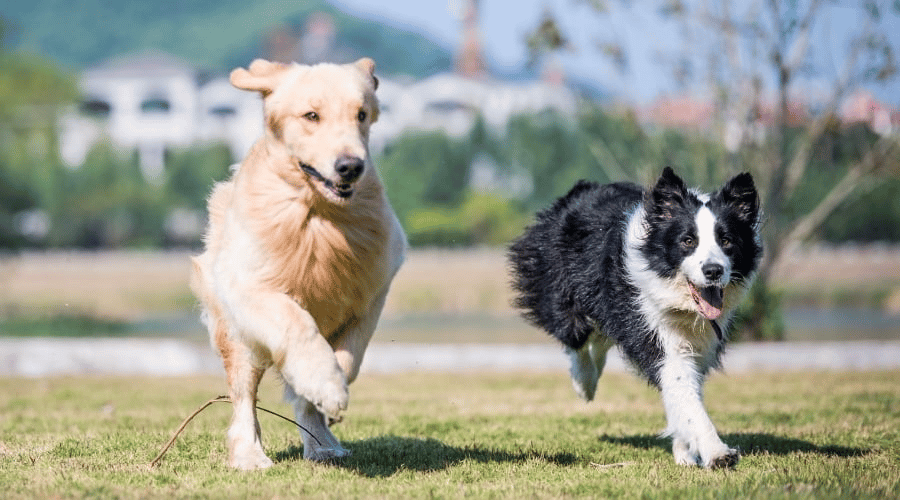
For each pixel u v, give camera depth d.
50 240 73.06
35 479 6.52
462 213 71.31
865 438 8.54
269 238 6.36
